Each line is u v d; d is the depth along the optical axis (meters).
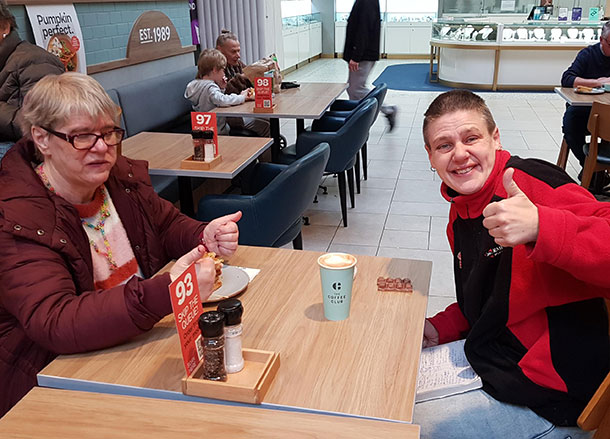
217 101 4.48
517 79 9.95
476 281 1.49
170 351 1.33
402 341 1.34
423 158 5.82
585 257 1.18
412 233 3.99
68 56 4.22
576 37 9.63
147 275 1.80
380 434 1.01
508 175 1.22
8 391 1.49
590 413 1.23
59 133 1.44
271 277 1.67
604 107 3.79
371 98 4.25
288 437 1.01
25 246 1.40
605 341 1.39
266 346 1.33
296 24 12.55
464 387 1.44
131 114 4.69
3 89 2.88
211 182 4.71
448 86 10.40
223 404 1.14
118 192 1.74
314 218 4.30
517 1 12.43
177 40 5.98
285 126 7.39
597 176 4.52
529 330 1.42
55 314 1.32
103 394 1.16
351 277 1.39
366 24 6.45
